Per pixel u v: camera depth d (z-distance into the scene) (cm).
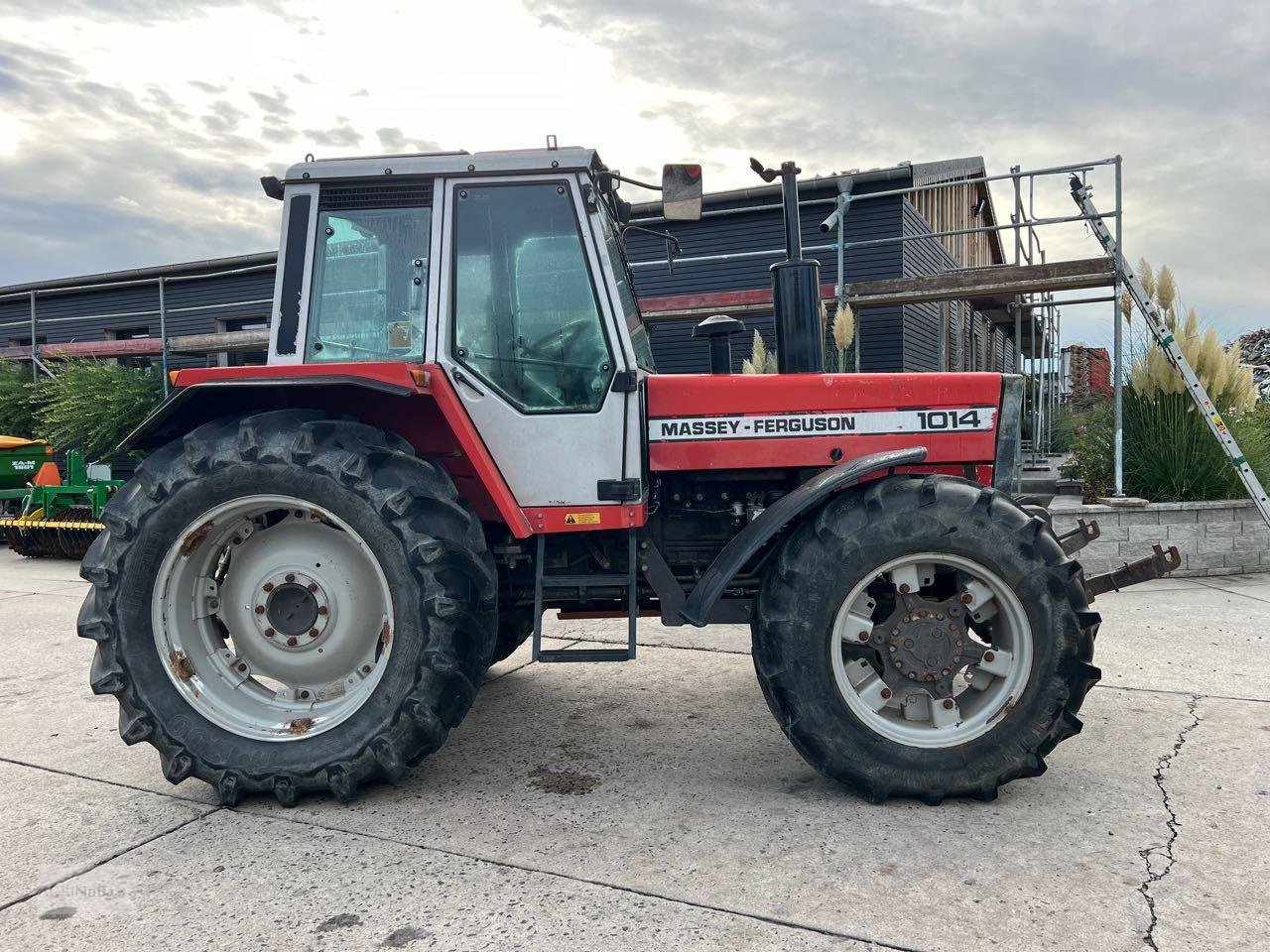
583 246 276
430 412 285
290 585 267
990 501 249
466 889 204
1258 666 382
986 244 1658
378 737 249
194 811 254
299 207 277
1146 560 294
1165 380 655
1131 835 223
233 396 276
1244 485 623
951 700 250
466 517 258
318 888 206
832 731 245
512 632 379
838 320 753
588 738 311
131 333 1510
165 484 254
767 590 253
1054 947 174
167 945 183
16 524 844
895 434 291
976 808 243
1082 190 662
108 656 256
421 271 275
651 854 219
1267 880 199
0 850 230
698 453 289
